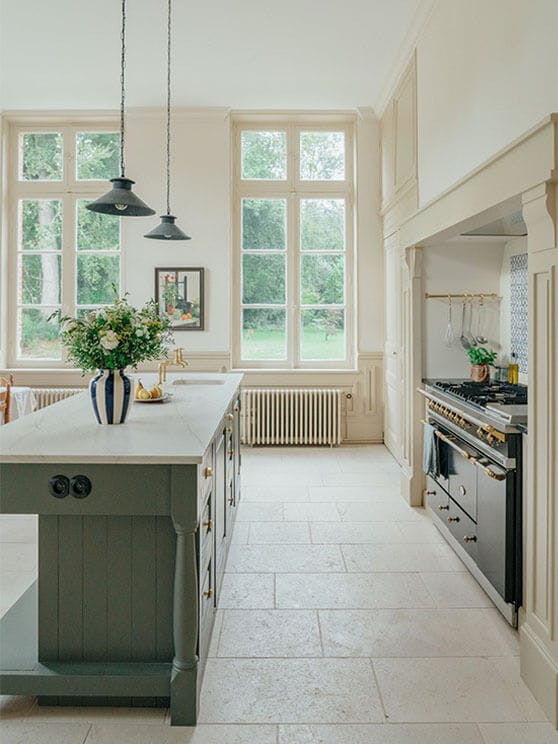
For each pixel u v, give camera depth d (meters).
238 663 2.27
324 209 6.41
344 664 2.26
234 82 5.38
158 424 2.50
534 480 2.13
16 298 6.34
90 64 5.02
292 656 2.31
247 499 4.33
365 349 6.17
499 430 2.49
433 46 3.71
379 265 6.11
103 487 1.91
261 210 6.38
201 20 4.26
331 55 4.81
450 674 2.20
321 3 4.01
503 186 2.31
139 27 4.38
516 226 3.31
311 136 6.38
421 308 4.07
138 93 5.65
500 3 2.53
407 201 4.59
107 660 2.04
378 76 5.22
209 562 2.37
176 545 1.99
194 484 1.90
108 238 6.33
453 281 4.05
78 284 6.34
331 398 6.02
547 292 2.01
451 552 3.35
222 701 2.04
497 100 2.58
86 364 2.46
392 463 5.41
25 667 1.99
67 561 2.03
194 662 1.92
